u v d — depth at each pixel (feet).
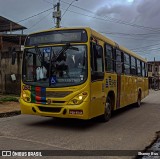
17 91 75.00
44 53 34.14
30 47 35.22
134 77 57.00
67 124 36.76
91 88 32.71
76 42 33.14
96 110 34.71
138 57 61.00
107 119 39.93
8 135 29.68
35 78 34.04
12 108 50.01
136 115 48.39
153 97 101.50
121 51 46.93
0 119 40.47
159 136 31.40
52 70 33.22
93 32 34.58
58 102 32.45
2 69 77.30
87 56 32.45
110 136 30.60
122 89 47.19
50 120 39.45
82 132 32.24
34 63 34.47
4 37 96.12
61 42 33.65
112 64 41.52
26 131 31.89
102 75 36.47
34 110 33.68
